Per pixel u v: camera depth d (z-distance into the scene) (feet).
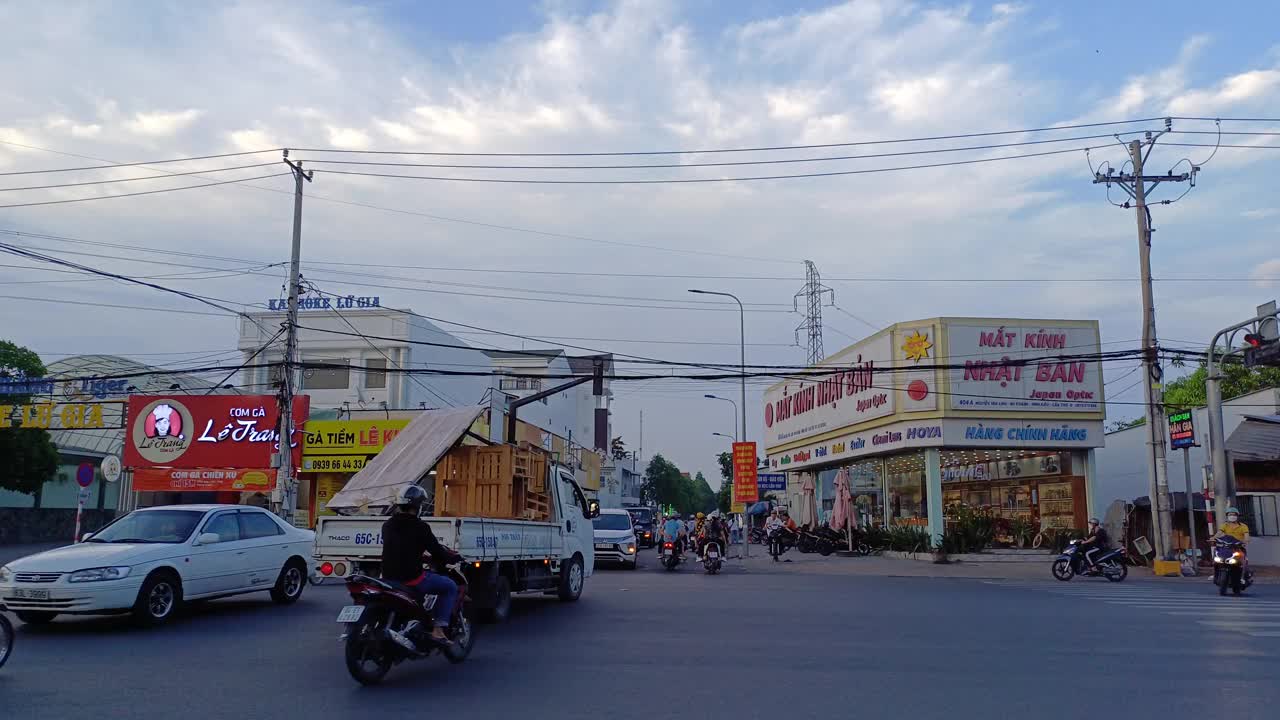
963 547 99.71
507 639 38.24
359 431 108.68
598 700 26.45
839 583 70.95
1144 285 88.63
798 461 142.51
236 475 105.40
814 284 177.47
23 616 42.37
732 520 174.50
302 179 86.84
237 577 46.80
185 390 121.80
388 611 28.96
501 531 43.45
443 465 46.83
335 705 25.55
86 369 125.49
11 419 109.70
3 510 127.44
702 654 34.60
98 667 31.19
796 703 26.32
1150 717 24.93
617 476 271.08
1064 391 103.35
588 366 241.96
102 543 43.24
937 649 36.22
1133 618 47.16
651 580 72.69
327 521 40.42
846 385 119.14
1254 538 100.53
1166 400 186.70
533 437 123.54
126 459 106.73
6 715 24.20
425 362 155.63
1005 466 105.91
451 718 24.14
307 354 149.28
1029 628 42.86
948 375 102.22
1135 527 97.76
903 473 113.09
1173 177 88.43
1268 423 102.06
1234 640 39.17
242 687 27.94
